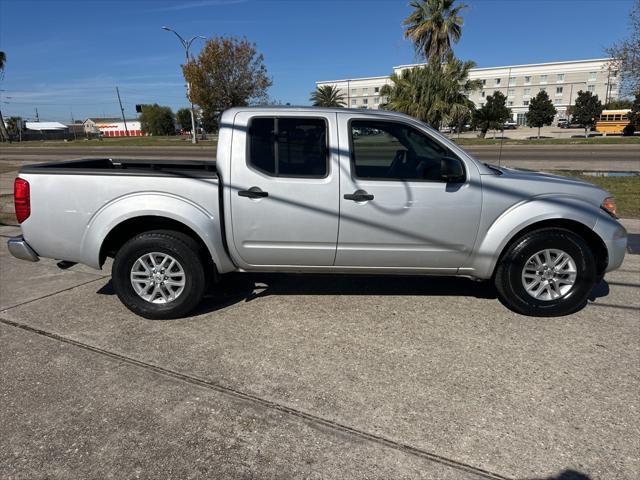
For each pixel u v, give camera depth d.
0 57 56.12
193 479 2.35
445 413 2.85
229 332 3.93
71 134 110.12
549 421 2.77
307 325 4.06
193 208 3.97
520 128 80.31
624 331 3.93
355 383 3.17
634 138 37.34
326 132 3.97
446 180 3.97
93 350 3.63
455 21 29.91
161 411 2.88
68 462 2.46
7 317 4.24
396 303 4.53
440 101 28.53
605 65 15.35
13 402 2.96
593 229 4.06
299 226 4.00
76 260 4.11
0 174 17.30
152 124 91.56
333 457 2.49
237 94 36.88
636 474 2.37
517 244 4.08
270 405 2.93
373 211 3.96
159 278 4.13
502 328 3.99
